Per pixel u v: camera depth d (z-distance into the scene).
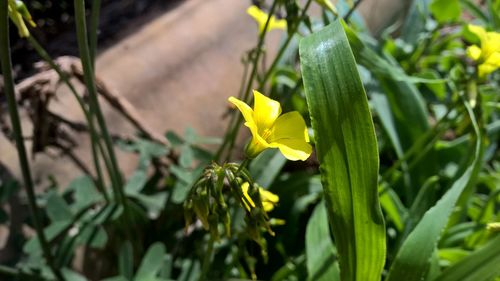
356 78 0.11
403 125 0.25
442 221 0.14
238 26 0.30
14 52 0.27
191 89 0.26
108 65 0.25
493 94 0.27
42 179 0.22
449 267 0.14
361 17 0.33
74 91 0.16
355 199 0.12
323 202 0.19
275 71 0.27
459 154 0.26
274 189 0.24
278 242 0.22
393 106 0.25
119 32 0.28
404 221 0.21
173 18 0.29
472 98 0.18
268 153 0.21
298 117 0.12
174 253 0.22
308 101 0.11
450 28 0.36
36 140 0.20
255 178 0.20
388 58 0.27
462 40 0.38
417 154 0.25
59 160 0.22
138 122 0.22
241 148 0.27
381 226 0.13
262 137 0.11
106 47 0.27
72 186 0.20
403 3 0.39
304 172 0.24
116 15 0.29
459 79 0.19
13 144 0.21
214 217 0.12
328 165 0.12
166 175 0.24
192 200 0.12
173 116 0.25
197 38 0.28
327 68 0.11
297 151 0.11
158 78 0.26
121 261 0.18
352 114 0.11
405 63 0.32
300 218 0.25
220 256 0.21
